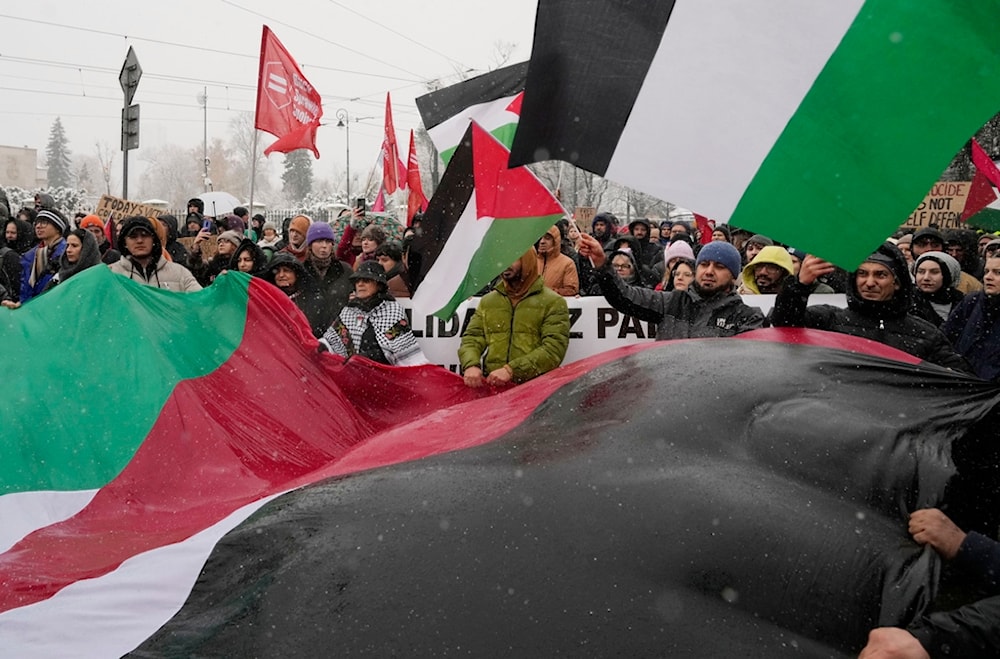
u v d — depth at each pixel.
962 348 4.96
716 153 2.39
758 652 2.15
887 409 2.74
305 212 33.50
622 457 2.64
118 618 2.64
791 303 3.59
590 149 2.42
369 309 5.49
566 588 2.28
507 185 4.53
